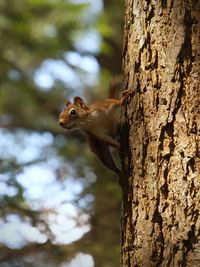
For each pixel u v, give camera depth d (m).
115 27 18.12
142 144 6.61
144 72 6.72
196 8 6.59
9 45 17.91
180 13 6.63
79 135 18.23
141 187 6.54
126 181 6.77
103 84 18.14
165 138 6.46
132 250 6.53
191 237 6.14
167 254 6.21
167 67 6.59
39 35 17.36
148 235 6.36
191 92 6.45
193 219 6.17
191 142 6.34
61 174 15.95
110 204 13.83
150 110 6.61
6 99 19.86
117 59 18.14
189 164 6.30
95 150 8.49
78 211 13.33
